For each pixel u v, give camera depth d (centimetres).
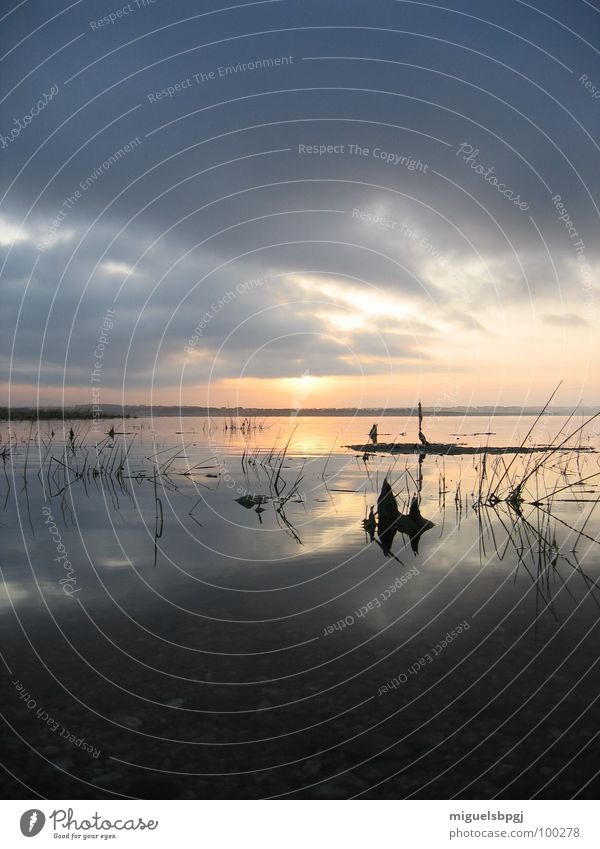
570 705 450
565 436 2470
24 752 400
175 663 520
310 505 1218
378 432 2870
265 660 525
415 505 1074
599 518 1091
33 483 1492
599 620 608
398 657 530
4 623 604
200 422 4009
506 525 1038
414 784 372
